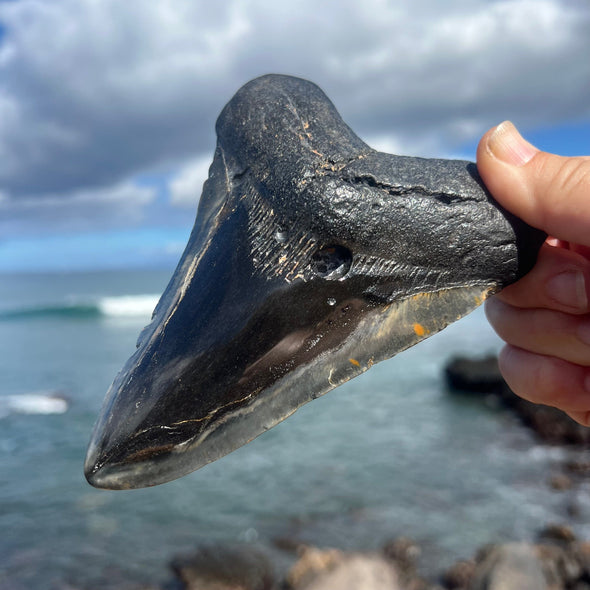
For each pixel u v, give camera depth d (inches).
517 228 7.3
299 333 6.9
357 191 6.9
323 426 58.6
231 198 7.4
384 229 6.9
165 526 36.8
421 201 7.0
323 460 48.6
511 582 27.5
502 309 10.3
